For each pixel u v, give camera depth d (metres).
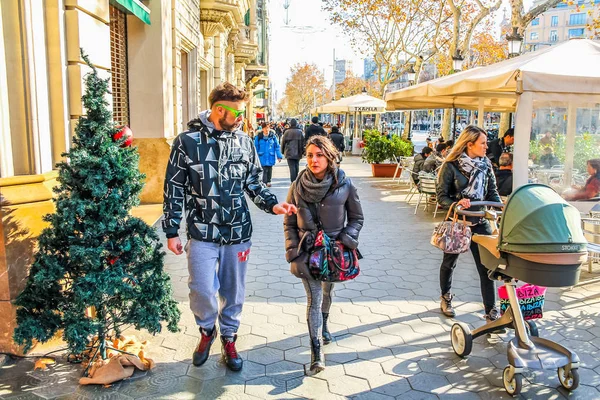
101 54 4.74
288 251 3.63
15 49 3.66
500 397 3.37
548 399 3.34
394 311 4.83
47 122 3.95
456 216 4.40
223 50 17.83
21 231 3.62
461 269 6.27
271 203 3.63
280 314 4.72
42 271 3.19
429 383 3.53
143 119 9.12
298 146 13.65
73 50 4.19
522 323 3.52
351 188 3.70
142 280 3.47
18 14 3.63
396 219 9.62
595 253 5.78
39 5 3.84
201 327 3.65
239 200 3.56
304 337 4.23
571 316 4.73
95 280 3.21
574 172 6.68
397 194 13.02
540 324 4.56
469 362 3.84
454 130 13.53
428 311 4.84
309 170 3.63
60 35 4.04
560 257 3.13
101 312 3.46
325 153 3.54
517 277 3.33
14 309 3.63
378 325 4.50
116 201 3.30
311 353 3.68
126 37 8.90
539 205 3.21
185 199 3.56
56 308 3.41
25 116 3.72
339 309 4.88
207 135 3.44
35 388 3.36
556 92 6.15
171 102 9.84
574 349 4.07
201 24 13.71
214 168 3.44
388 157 16.92
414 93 10.04
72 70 4.21
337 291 5.40
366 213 10.24
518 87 6.03
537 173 6.67
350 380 3.56
